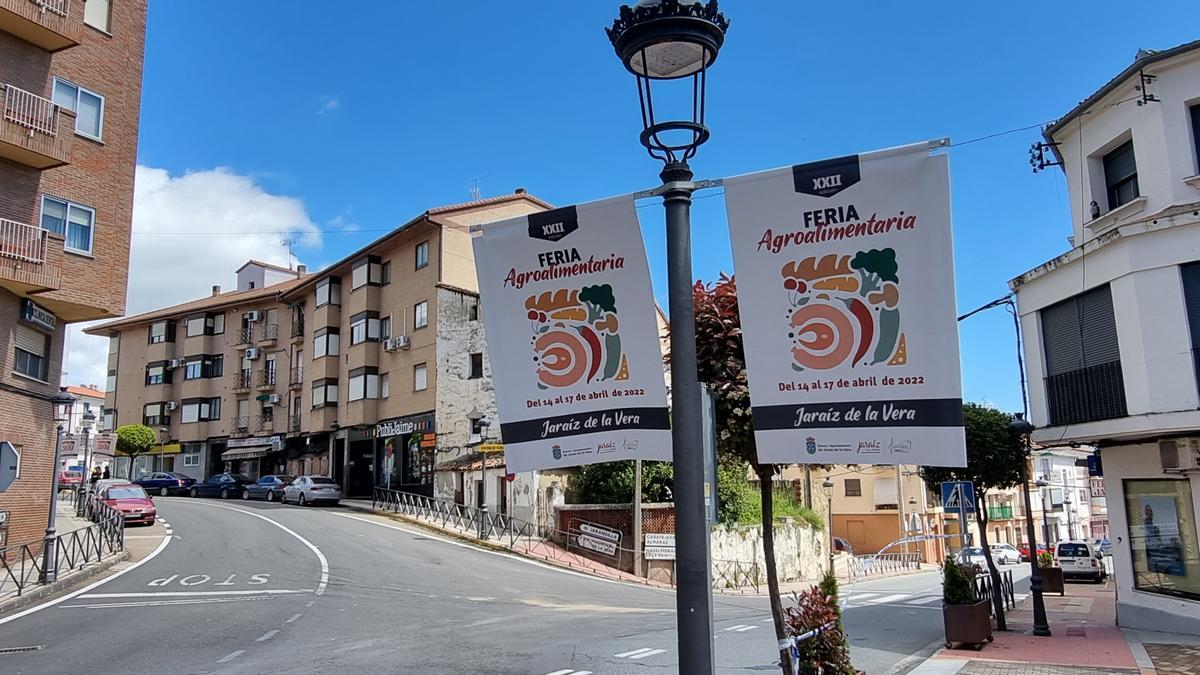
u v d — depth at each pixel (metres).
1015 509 67.25
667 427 5.04
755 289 5.02
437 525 29.36
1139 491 15.01
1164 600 14.23
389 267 40.62
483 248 5.56
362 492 40.53
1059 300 15.38
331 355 43.09
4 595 14.23
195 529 26.48
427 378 36.22
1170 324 13.12
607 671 9.52
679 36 4.60
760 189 5.01
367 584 17.11
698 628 4.36
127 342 58.53
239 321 52.12
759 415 4.98
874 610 19.06
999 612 14.84
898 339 4.75
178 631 11.69
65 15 19.81
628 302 5.20
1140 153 14.84
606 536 25.75
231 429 50.81
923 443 4.66
